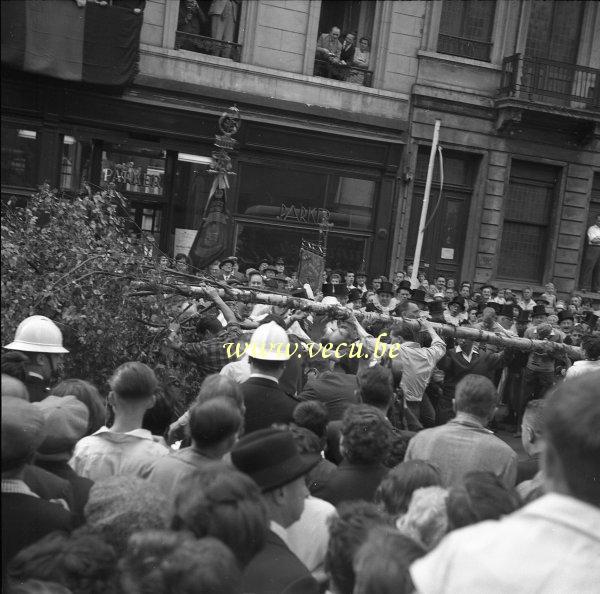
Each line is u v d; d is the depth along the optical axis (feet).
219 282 24.22
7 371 14.65
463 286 55.21
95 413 12.55
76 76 47.42
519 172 63.93
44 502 8.94
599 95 63.00
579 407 5.34
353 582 7.59
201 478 7.93
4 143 49.03
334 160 57.88
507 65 60.95
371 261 59.72
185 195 54.80
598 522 5.28
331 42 57.88
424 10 59.36
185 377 21.68
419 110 59.72
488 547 5.37
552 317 42.78
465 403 14.40
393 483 10.66
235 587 6.23
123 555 7.18
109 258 20.92
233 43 55.01
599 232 64.69
